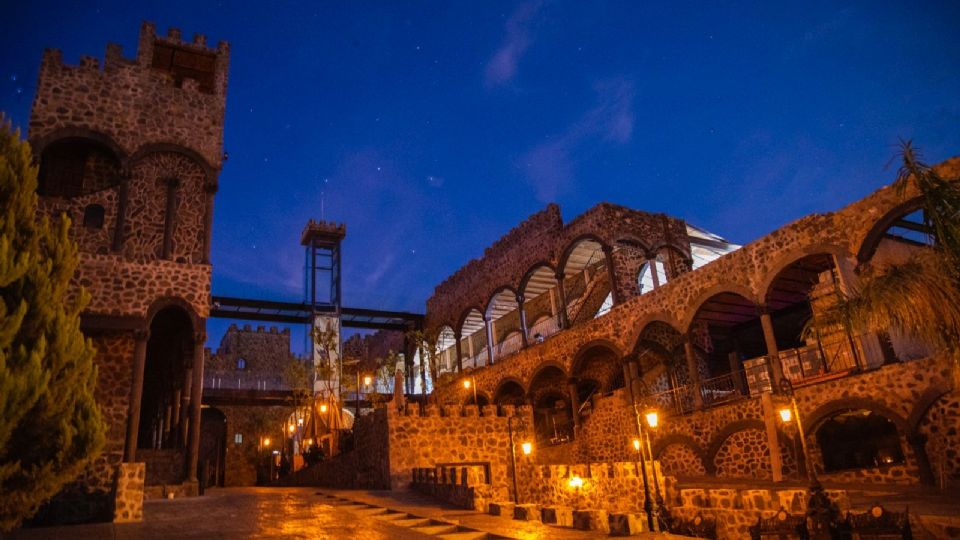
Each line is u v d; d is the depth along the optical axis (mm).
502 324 45531
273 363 50500
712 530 14227
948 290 10508
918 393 17672
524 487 21266
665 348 29594
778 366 21719
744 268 23438
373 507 16406
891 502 14305
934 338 10820
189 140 24828
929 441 17406
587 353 30891
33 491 11516
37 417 11648
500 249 40062
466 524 13359
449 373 43156
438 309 46969
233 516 14938
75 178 23406
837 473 19500
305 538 12086
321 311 46031
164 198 23828
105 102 23656
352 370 46344
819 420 20109
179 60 27688
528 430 22531
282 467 38844
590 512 12797
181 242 23531
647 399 26547
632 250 34188
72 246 13578
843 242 20312
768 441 20422
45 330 12297
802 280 25266
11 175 12734
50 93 22797
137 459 21062
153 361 29156
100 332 21312
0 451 11016
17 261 12164
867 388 18922
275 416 46219
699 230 35688
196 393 21797
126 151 23469
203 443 45625
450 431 21125
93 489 19328
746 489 14672
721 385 30781
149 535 12477
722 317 30109
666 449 25547
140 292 21781
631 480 16062
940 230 10898
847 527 11859
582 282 38562
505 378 36562
